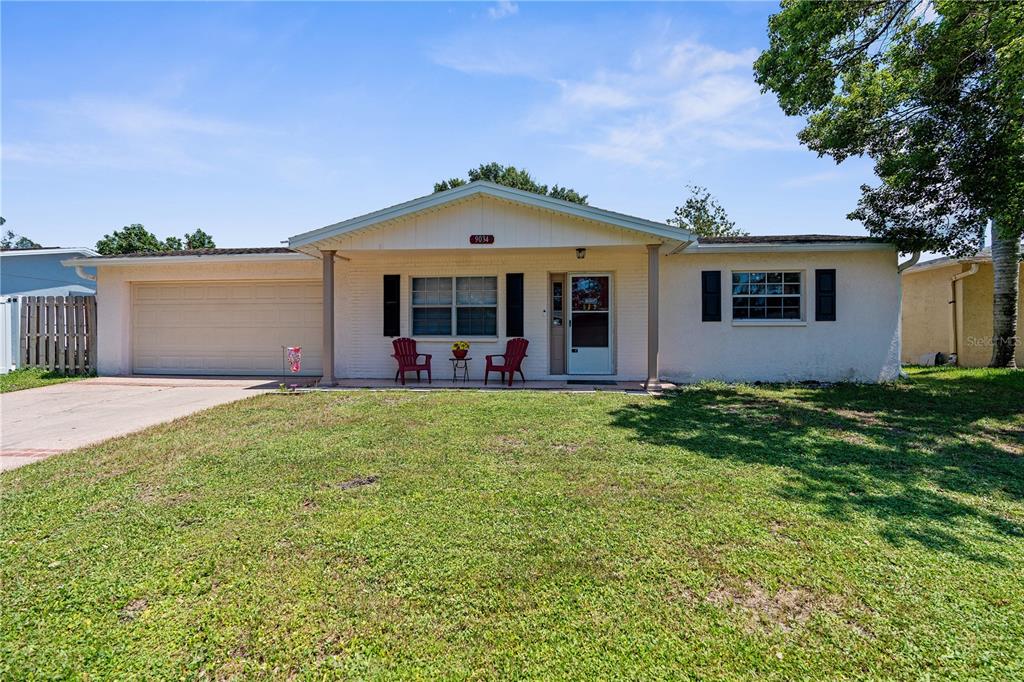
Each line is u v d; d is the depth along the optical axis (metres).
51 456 5.14
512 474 4.45
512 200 9.42
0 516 3.61
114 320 12.23
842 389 9.48
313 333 12.05
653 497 3.92
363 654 2.22
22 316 12.41
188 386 10.24
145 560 3.00
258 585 2.73
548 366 11.29
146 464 4.77
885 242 10.34
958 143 8.66
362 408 7.50
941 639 2.28
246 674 2.10
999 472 4.56
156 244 41.19
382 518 3.55
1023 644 2.24
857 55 9.65
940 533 3.31
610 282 11.30
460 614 2.48
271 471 4.55
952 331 15.01
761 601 2.58
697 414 7.07
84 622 2.43
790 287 10.97
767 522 3.47
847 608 2.51
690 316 10.99
